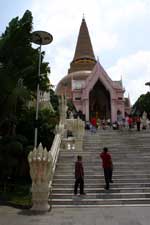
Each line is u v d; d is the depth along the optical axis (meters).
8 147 15.24
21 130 19.31
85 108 49.00
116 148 18.45
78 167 12.32
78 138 18.38
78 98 51.50
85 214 9.98
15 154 16.36
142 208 10.87
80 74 58.78
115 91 50.50
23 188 15.27
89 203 11.70
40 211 10.66
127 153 17.36
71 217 9.52
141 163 15.51
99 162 15.70
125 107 55.66
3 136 16.86
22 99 15.81
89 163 15.65
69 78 58.66
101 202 11.72
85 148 18.36
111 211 10.41
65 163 15.65
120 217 9.36
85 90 50.06
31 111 20.28
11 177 17.19
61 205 11.60
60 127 19.48
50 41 16.55
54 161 14.80
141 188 12.70
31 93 18.34
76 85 53.81
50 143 19.34
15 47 16.52
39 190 10.98
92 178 14.01
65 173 14.63
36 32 15.95
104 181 13.62
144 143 19.62
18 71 16.38
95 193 12.48
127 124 30.31
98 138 20.88
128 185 13.14
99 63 51.97
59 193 12.61
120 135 21.91
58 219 9.26
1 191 14.88
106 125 36.16
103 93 51.97
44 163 11.17
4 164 15.16
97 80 50.81
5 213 10.50
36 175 11.13
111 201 11.74
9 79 15.02
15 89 14.92
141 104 51.69
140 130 24.89
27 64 17.22
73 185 13.20
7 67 15.64
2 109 15.26
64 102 23.67
